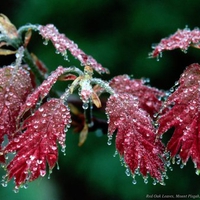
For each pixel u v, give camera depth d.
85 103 0.52
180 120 0.51
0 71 0.53
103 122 0.59
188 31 0.53
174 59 1.38
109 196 1.41
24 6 1.52
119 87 0.56
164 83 1.41
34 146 0.51
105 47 1.42
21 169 0.51
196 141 0.51
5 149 0.51
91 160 1.38
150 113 0.55
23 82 0.53
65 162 1.42
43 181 1.36
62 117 0.52
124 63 1.42
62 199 1.42
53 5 1.47
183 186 1.30
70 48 0.53
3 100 0.52
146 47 1.41
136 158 0.51
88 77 0.52
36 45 1.45
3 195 1.10
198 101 0.51
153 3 1.41
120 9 1.44
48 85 0.51
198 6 1.38
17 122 0.51
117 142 0.52
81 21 1.47
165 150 0.51
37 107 0.54
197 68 0.52
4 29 0.55
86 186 1.42
